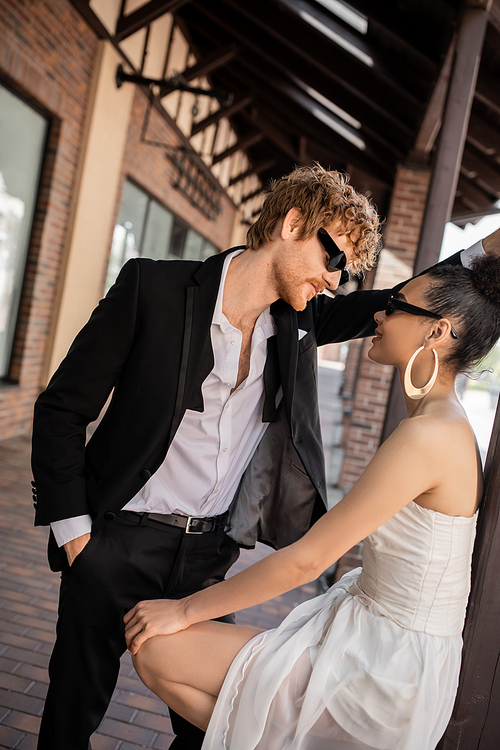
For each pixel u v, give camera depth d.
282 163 15.80
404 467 1.17
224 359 1.58
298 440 1.70
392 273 6.63
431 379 1.29
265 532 1.80
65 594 1.56
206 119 11.07
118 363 1.54
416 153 6.44
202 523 1.64
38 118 6.00
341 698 1.22
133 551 1.55
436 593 1.23
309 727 1.21
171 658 1.33
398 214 6.67
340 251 1.51
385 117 6.97
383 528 1.25
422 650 1.22
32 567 3.34
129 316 1.50
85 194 6.90
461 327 1.27
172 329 1.52
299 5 5.85
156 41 8.52
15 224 6.00
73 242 6.81
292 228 1.54
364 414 6.41
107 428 1.58
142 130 8.45
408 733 1.17
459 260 1.50
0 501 4.36
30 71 5.40
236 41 9.27
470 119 6.20
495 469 1.38
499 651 1.39
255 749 1.28
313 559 1.21
